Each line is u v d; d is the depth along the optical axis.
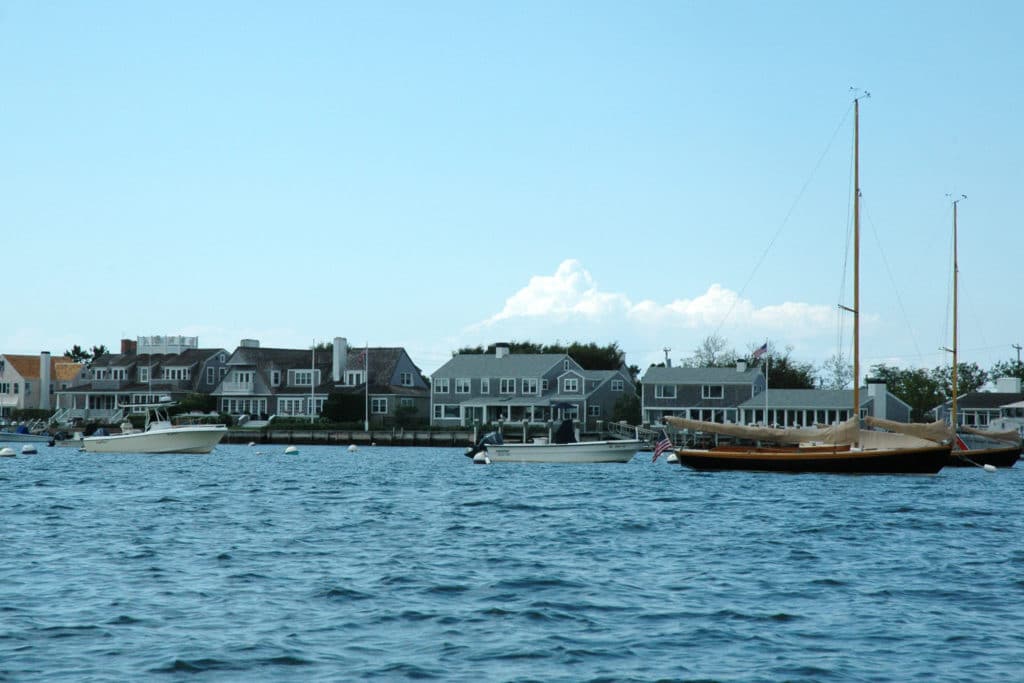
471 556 48.47
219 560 46.91
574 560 47.50
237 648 31.31
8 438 186.75
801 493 83.31
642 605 37.66
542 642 32.31
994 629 34.28
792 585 41.59
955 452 125.75
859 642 32.50
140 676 28.50
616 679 28.50
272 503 73.69
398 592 39.69
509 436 181.25
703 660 30.39
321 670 29.20
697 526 60.56
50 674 28.53
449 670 29.28
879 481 96.12
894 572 44.81
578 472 110.69
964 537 56.31
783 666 29.78
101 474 104.38
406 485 92.00
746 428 106.25
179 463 125.56
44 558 47.12
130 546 51.03
